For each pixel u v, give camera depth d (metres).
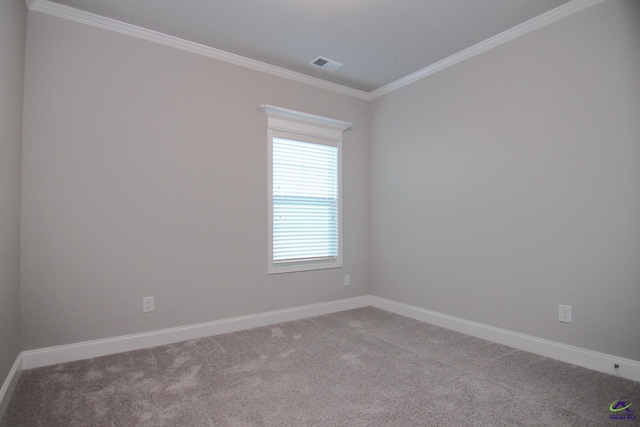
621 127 2.26
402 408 1.90
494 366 2.43
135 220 2.78
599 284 2.34
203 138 3.09
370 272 4.18
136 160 2.79
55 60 2.49
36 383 2.17
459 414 1.84
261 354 2.66
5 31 1.90
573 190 2.47
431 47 3.08
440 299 3.38
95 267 2.62
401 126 3.81
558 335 2.54
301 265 3.67
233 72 3.26
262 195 3.42
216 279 3.14
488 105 2.99
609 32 2.31
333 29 2.79
